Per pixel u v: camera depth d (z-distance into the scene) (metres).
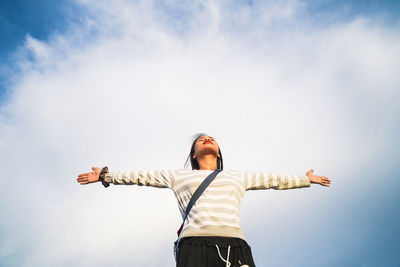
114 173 4.67
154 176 4.54
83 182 4.69
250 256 3.59
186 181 4.24
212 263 3.40
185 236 3.61
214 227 3.59
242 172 4.57
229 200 3.96
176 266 3.54
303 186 4.63
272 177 4.56
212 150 4.98
